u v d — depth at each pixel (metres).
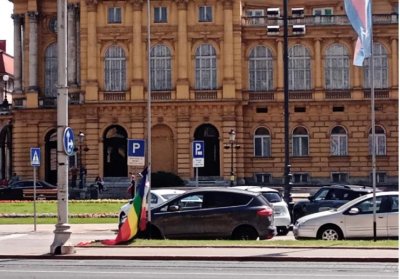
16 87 102.00
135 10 95.62
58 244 31.45
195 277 24.06
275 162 96.19
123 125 95.69
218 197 37.66
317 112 96.12
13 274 25.30
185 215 37.44
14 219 57.91
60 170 31.72
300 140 96.50
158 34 95.50
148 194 37.66
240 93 95.06
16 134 100.19
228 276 24.25
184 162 94.69
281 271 25.78
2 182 98.75
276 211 43.41
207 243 34.59
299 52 96.56
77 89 98.19
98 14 96.19
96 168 95.56
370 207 37.03
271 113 96.38
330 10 100.12
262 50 96.88
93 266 27.97
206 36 95.12
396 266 27.44
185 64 95.00
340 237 36.94
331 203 46.09
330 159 95.69
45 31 102.12
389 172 94.88
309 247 32.81
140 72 95.38
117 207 65.56
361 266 27.52
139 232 37.09
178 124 94.94
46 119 99.81
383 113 95.19
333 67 96.00
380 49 95.56
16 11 102.44
